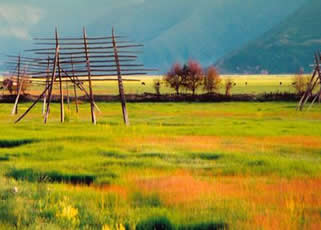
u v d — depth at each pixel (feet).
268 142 355.15
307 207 155.33
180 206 158.92
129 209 153.17
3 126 433.07
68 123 483.10
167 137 369.71
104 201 164.35
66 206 146.00
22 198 153.28
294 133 418.51
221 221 139.13
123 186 193.47
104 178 210.79
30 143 327.67
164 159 269.85
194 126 482.28
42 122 512.22
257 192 180.34
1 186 169.48
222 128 458.50
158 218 140.77
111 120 588.09
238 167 241.96
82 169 236.63
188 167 245.86
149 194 174.60
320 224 134.10
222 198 168.25
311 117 654.94
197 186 187.83
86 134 370.94
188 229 136.56
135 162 254.06
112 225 128.88
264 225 132.05
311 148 323.16
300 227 133.28
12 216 129.70
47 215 136.46
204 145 326.85
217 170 236.22
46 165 244.83
